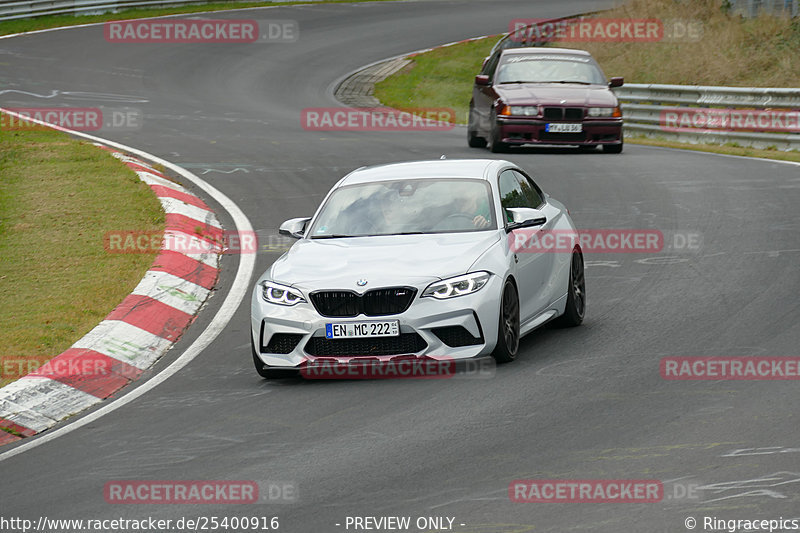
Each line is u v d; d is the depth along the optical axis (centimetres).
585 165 6475
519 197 3353
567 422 2367
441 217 3134
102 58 12238
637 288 3728
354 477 2105
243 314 3741
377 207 3216
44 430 2725
